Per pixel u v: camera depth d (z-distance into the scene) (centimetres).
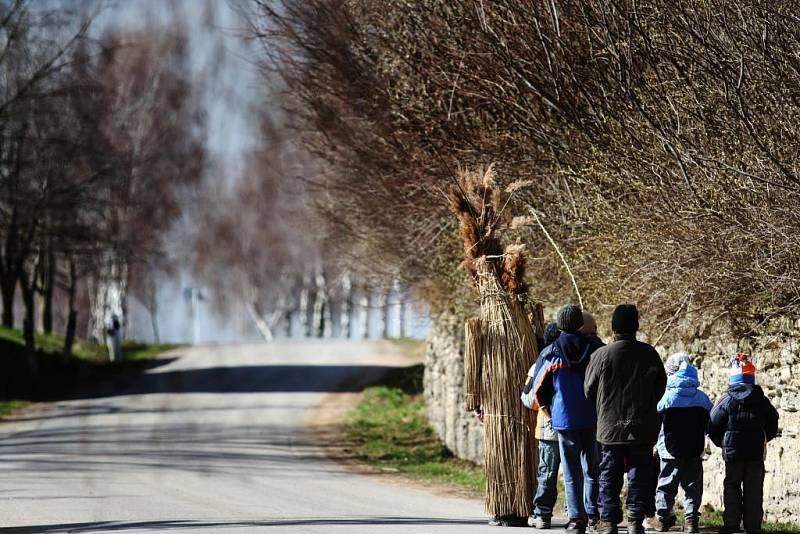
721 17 3678
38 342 12712
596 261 4347
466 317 5866
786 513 3484
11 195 10481
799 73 3438
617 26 4038
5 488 4378
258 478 4972
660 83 3919
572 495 2877
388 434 7138
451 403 6294
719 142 3691
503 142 4900
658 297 3919
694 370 3241
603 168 4231
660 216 3788
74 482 4628
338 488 4653
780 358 3556
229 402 9056
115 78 12644
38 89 10275
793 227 3409
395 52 5081
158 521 3253
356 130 5634
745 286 3691
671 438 3212
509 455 3105
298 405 8800
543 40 4216
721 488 3800
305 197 6838
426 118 5069
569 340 2902
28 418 8400
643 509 2748
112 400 9444
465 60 4669
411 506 3944
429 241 5784
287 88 5994
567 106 4338
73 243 11544
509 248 3181
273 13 5544
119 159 11544
